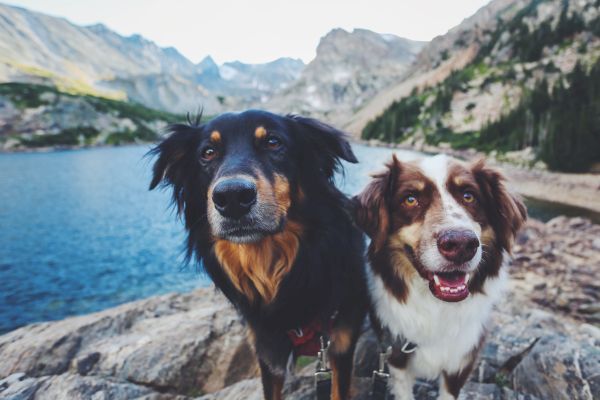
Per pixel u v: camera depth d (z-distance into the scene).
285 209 0.44
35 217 4.46
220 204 0.38
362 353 0.61
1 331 1.76
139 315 0.83
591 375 0.53
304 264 0.46
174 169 0.53
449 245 0.38
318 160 0.51
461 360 0.46
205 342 0.66
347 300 0.48
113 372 0.62
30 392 0.54
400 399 0.49
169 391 0.60
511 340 0.62
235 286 0.48
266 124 0.46
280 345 0.48
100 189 6.69
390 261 0.46
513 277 1.67
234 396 0.55
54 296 2.16
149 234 3.63
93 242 3.35
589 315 1.30
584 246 2.13
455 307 0.45
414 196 0.44
